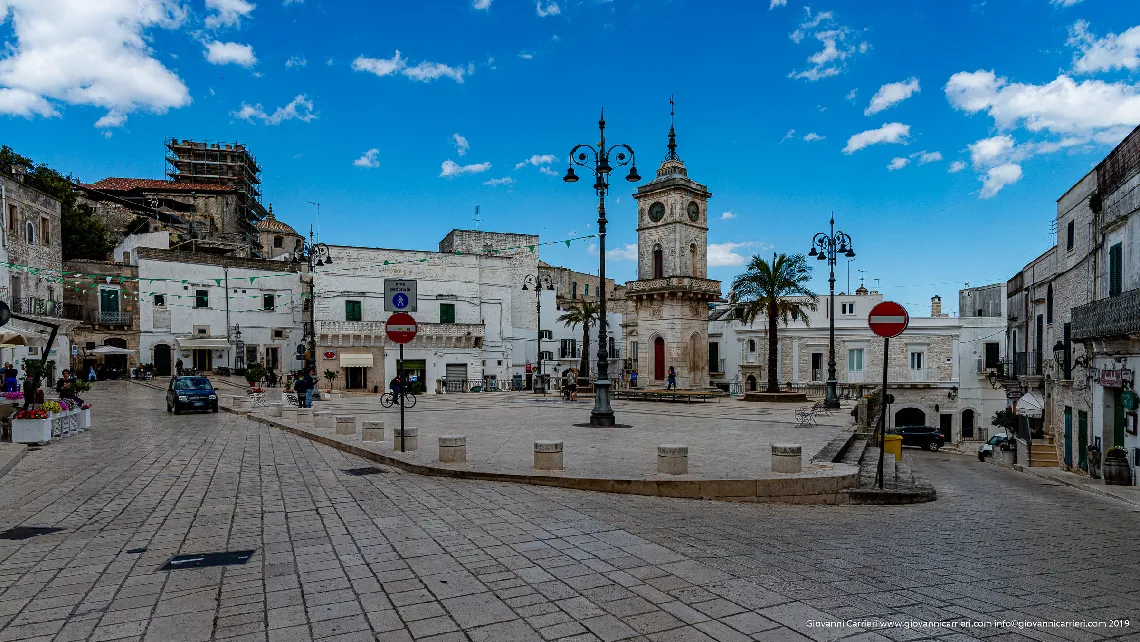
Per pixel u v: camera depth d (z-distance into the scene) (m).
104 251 57.12
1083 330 20.83
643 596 5.27
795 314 36.12
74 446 15.48
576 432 18.02
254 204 88.50
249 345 54.34
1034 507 12.26
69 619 4.84
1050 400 27.62
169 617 4.87
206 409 25.45
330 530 7.56
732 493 10.45
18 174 39.38
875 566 6.28
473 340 54.44
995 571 6.25
